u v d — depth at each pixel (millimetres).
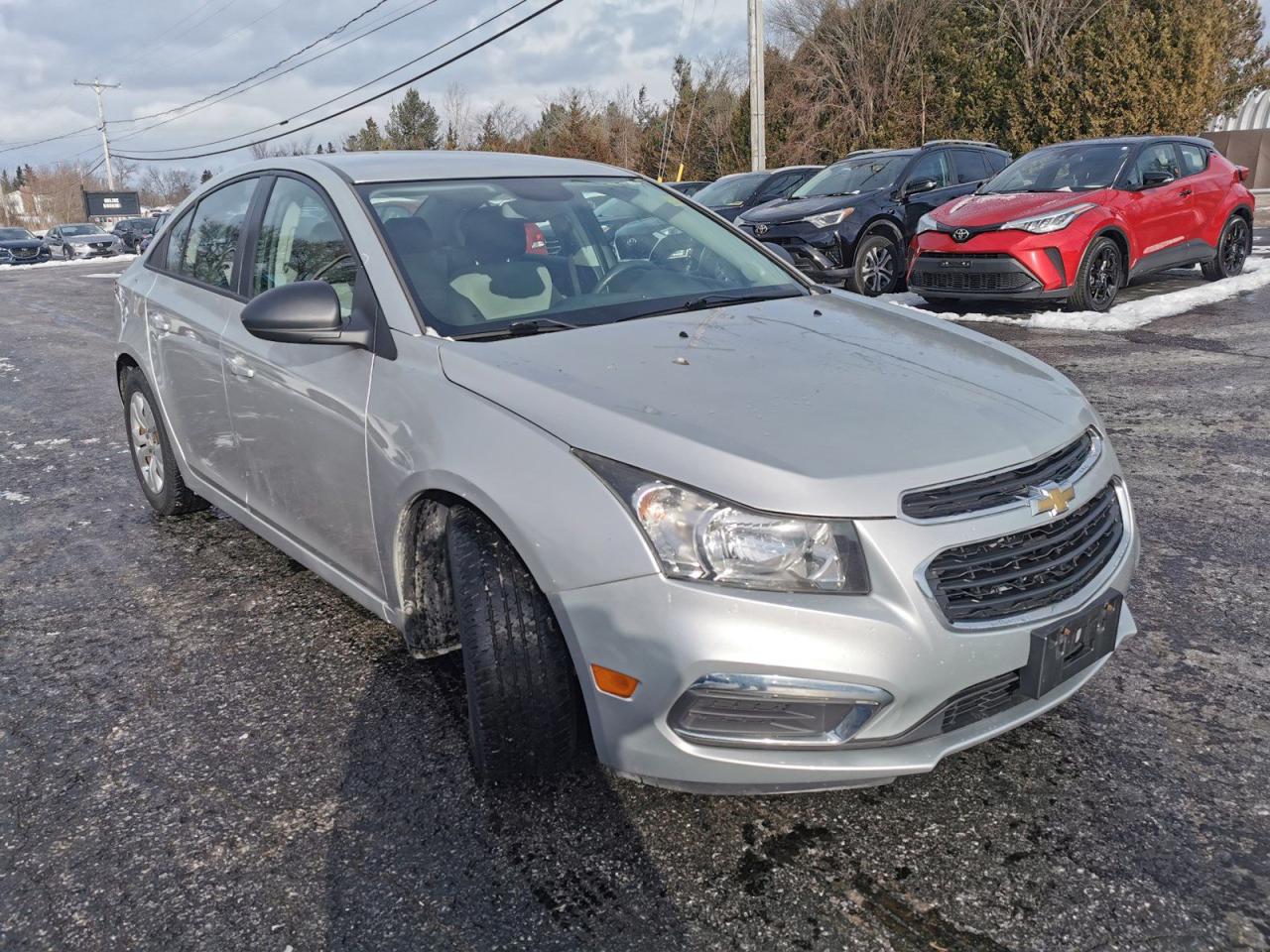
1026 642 2164
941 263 9070
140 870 2299
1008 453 2230
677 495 2082
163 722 2941
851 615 2012
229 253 3785
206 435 3824
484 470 2328
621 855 2277
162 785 2625
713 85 40938
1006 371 2709
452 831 2385
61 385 8438
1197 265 11188
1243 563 3766
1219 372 6734
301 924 2107
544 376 2463
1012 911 2070
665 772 2139
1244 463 4922
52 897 2219
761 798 2457
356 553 2928
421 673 3168
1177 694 2877
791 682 2023
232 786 2604
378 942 2049
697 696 2059
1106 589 2357
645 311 3047
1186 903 2074
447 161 3580
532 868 2248
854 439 2191
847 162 12164
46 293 17844
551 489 2211
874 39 35031
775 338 2826
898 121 33594
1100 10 28391
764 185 13961
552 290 3061
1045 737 2688
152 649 3422
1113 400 6168
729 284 3404
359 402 2781
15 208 104312
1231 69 35969
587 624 2141
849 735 2078
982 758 2604
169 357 4016
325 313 2766
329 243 3158
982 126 30250
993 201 9242
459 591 2340
